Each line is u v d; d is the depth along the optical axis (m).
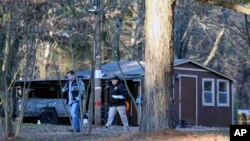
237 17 83.44
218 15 84.00
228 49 98.62
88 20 41.03
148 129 28.08
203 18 82.81
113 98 43.25
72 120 39.34
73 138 33.25
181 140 24.41
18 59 40.66
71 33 40.78
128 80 62.06
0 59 35.03
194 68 68.00
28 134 38.53
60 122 64.81
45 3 34.28
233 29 82.81
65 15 39.00
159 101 27.97
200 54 98.25
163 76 28.08
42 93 67.62
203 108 68.38
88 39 52.84
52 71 82.19
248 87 103.81
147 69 28.38
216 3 31.44
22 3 33.19
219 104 70.44
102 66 70.00
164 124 27.91
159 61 28.08
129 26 83.06
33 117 67.69
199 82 68.31
